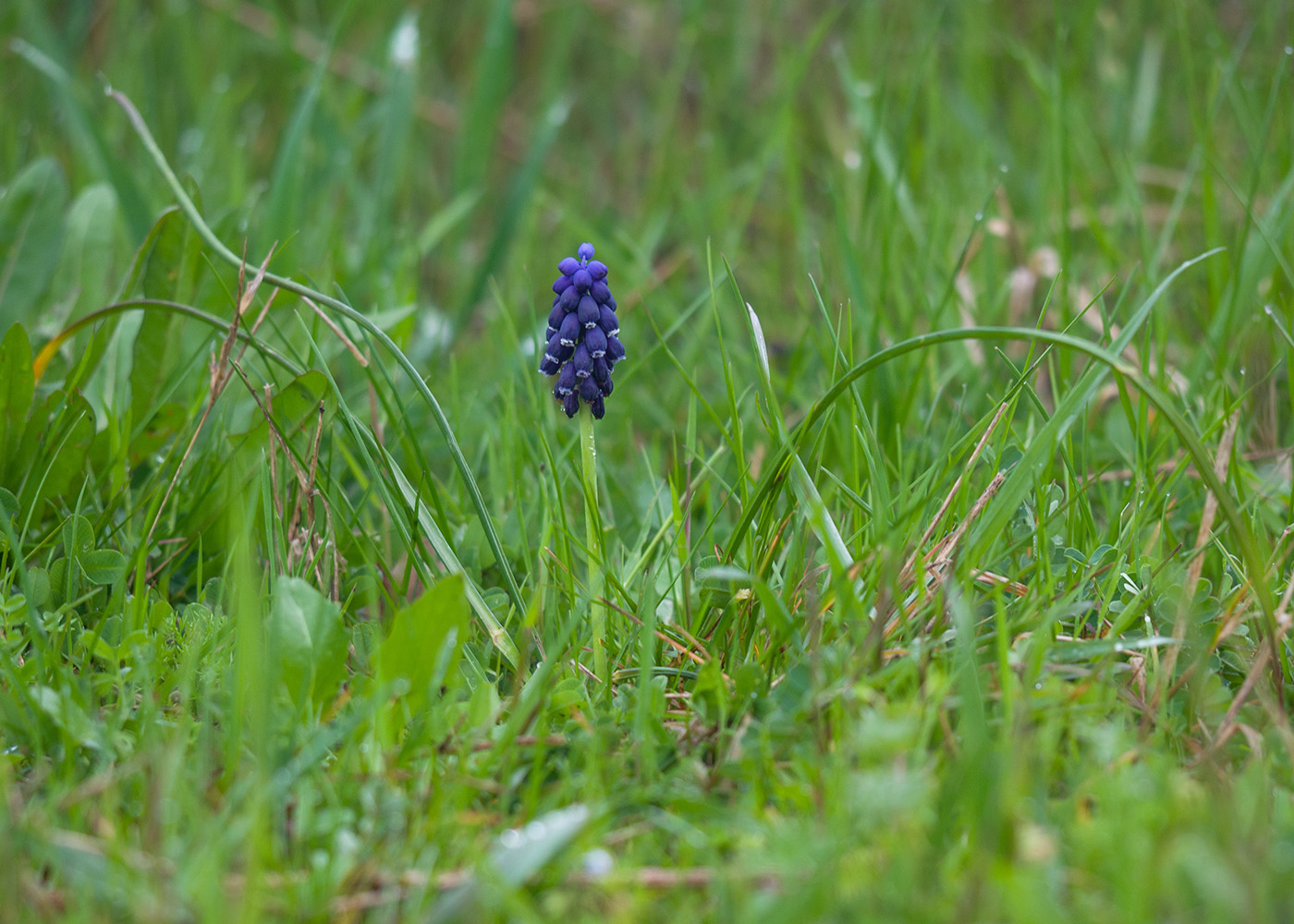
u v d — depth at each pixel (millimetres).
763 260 1306
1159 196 1254
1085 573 945
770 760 896
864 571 941
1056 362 1067
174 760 876
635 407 1104
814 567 943
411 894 870
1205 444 1011
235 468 982
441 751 902
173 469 999
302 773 893
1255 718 916
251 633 889
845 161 1282
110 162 1139
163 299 1016
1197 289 1127
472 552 983
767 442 1052
